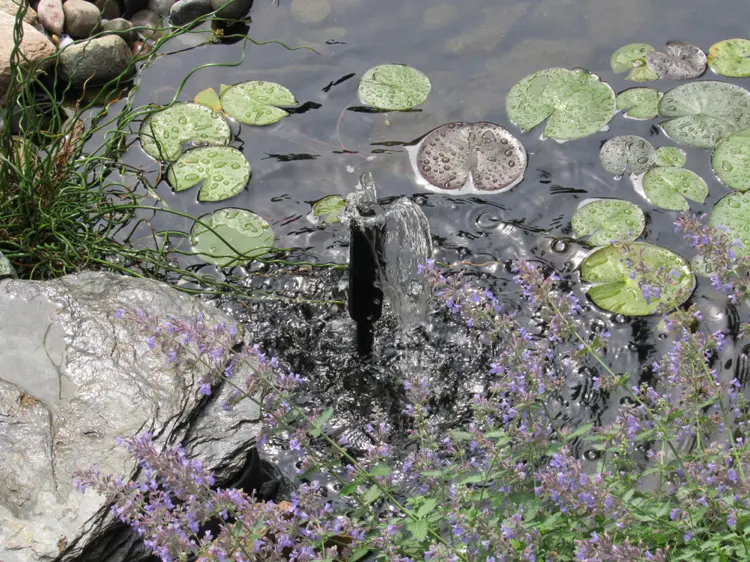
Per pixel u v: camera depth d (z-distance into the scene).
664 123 2.38
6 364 1.99
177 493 1.64
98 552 1.88
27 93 2.29
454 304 1.80
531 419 1.80
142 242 2.29
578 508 1.77
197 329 1.74
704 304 2.17
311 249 2.27
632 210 2.27
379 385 2.13
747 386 2.09
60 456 1.92
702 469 1.79
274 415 1.78
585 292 2.19
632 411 1.83
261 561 1.77
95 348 2.01
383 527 1.78
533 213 2.29
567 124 2.38
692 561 1.72
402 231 2.15
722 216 2.24
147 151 2.39
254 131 2.41
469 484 1.86
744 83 2.44
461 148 2.36
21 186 2.22
